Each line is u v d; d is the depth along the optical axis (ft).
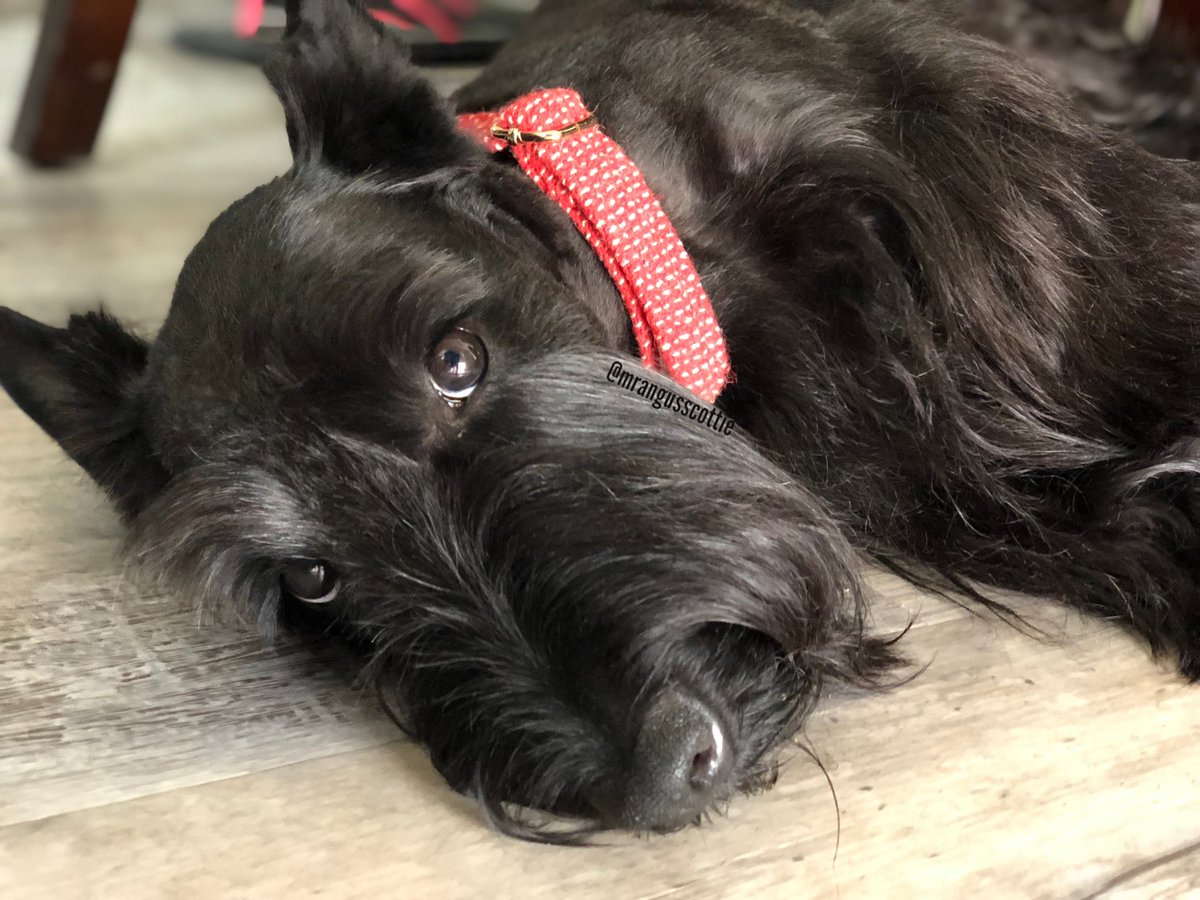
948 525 1.32
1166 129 1.97
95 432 1.24
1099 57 2.03
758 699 1.02
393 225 1.10
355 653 1.17
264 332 1.04
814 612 1.07
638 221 1.21
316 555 1.04
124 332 1.32
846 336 1.32
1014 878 0.95
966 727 1.08
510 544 0.97
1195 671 1.12
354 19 1.16
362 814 1.04
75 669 1.22
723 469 1.07
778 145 1.32
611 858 0.99
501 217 1.17
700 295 1.23
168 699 1.18
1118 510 1.26
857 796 1.02
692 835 1.00
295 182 1.15
